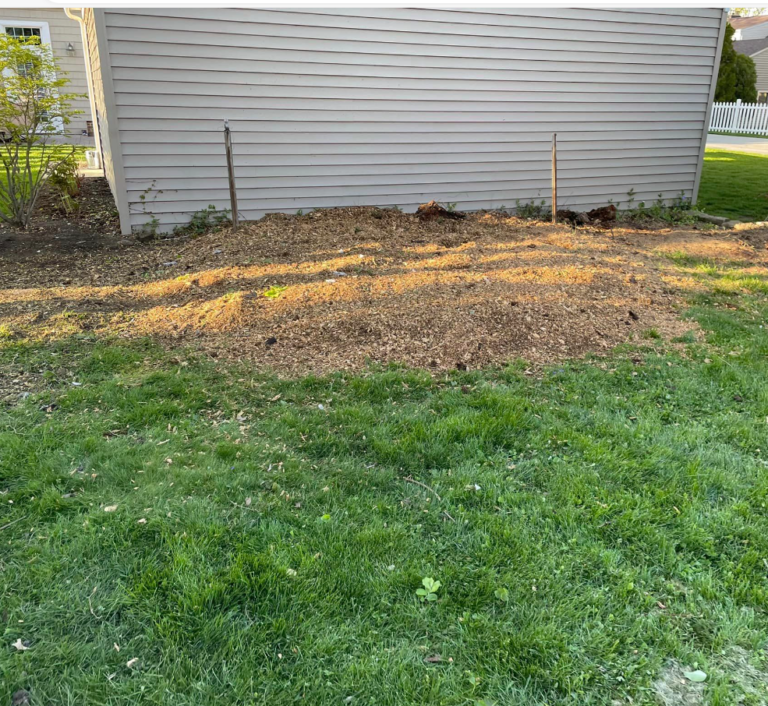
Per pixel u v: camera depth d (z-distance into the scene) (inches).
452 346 162.1
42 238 269.6
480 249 245.3
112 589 82.0
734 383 149.6
